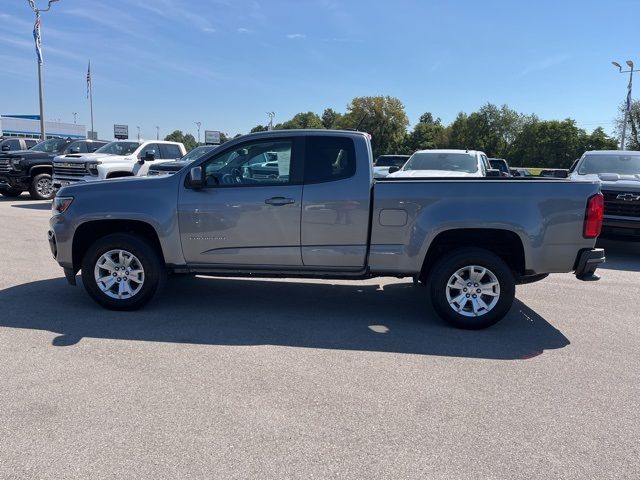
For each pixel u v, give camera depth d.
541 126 89.19
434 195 5.21
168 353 4.50
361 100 91.38
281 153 5.47
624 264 9.34
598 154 11.83
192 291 6.67
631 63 32.72
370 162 5.37
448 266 5.25
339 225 5.34
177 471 2.83
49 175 17.41
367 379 4.05
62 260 5.70
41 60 27.97
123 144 16.00
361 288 7.04
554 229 5.13
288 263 5.48
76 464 2.87
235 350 4.61
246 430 3.25
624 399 3.81
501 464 2.96
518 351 4.77
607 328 5.51
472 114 104.44
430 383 4.01
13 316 5.43
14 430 3.20
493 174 10.67
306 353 4.58
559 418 3.51
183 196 5.47
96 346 4.62
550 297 6.82
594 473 2.90
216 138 34.06
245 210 5.40
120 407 3.51
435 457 3.01
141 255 5.52
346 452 3.04
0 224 11.86
